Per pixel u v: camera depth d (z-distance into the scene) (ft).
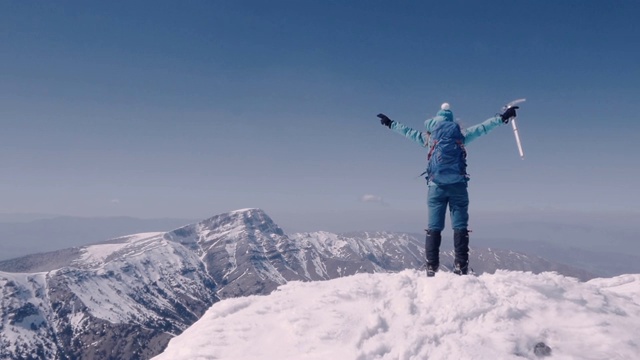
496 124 18.28
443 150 17.81
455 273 17.03
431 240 17.75
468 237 17.67
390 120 19.71
